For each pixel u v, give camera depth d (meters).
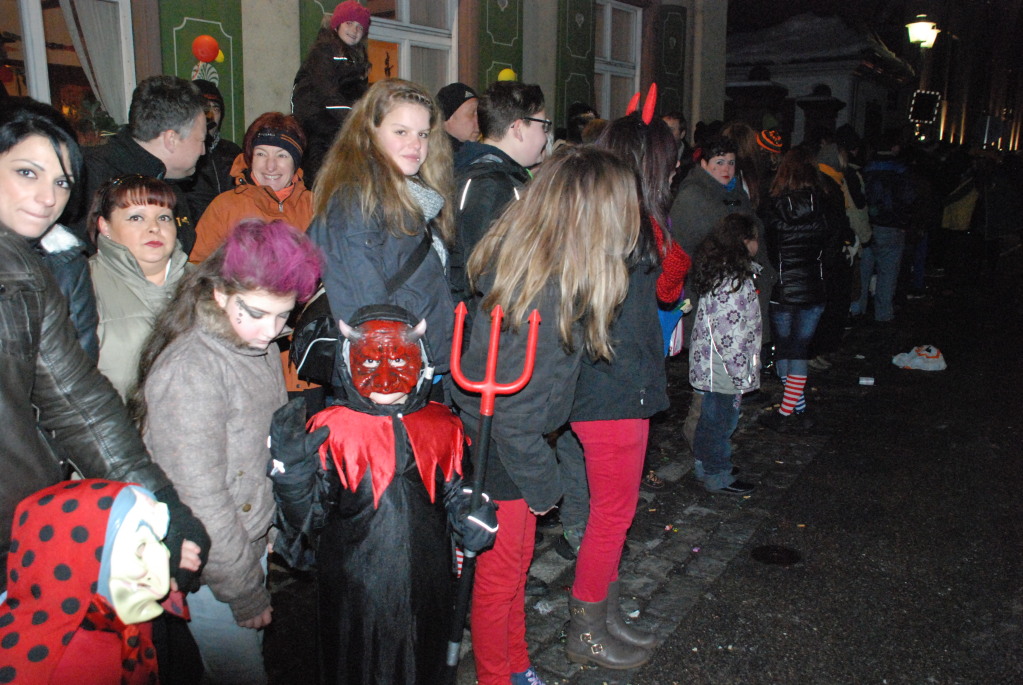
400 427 1.97
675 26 9.63
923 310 9.53
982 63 27.42
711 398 4.10
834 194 5.79
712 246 3.92
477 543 2.05
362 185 2.39
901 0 19.33
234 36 5.32
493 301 2.22
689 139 10.34
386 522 1.95
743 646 2.98
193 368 1.92
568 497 3.41
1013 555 3.71
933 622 3.16
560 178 2.20
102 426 1.84
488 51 7.29
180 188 3.32
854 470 4.67
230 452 1.99
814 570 3.53
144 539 1.70
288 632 2.97
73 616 1.67
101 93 4.88
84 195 2.79
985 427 5.47
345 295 2.37
